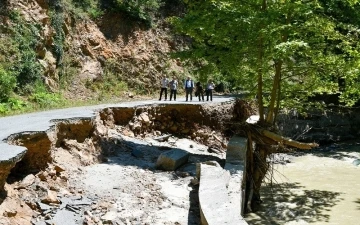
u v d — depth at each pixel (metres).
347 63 12.52
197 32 13.54
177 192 10.20
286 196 13.85
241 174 10.48
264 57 12.47
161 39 30.19
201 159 14.19
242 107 23.11
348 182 15.99
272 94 13.48
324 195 14.05
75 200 8.52
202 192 8.45
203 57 13.45
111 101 22.52
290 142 12.65
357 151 22.86
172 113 19.89
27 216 7.26
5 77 17.53
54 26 22.94
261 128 13.12
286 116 24.44
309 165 19.25
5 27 19.97
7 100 17.22
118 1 28.22
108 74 25.48
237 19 11.93
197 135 19.50
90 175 10.77
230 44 12.91
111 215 8.07
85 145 12.52
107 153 13.50
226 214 7.11
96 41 25.98
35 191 8.34
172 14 32.03
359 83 12.97
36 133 9.48
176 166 12.59
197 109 20.28
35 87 19.59
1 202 7.04
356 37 13.87
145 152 14.57
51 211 7.69
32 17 21.59
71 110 15.55
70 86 22.64
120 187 10.02
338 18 15.16
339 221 11.42
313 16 12.52
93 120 13.46
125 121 17.34
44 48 21.44
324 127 25.81
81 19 25.64
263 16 11.67
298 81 14.95
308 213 12.07
